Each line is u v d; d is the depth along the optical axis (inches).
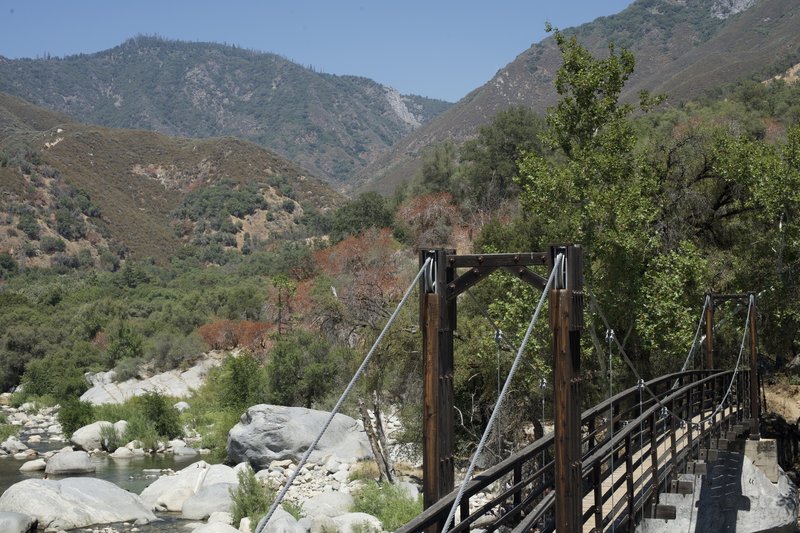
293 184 6860.2
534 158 906.1
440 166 2721.5
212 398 1973.4
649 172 929.5
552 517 391.9
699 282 883.4
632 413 929.5
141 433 1503.4
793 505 825.5
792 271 967.6
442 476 337.1
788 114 2506.2
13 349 2507.4
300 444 1230.3
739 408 878.4
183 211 6220.5
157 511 975.6
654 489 533.3
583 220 860.0
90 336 2738.7
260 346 2218.3
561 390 320.2
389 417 1368.1
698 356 973.2
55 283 3708.2
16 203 5123.0
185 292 3533.5
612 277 863.7
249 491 911.0
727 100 3233.3
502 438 917.2
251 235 6008.9
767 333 1034.1
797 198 916.6
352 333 1515.7
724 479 826.8
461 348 967.6
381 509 867.4
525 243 1191.6
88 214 5541.3
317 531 791.1
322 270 2482.8
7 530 815.1
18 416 1877.5
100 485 957.8
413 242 2386.8
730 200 1061.1
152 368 2410.2
